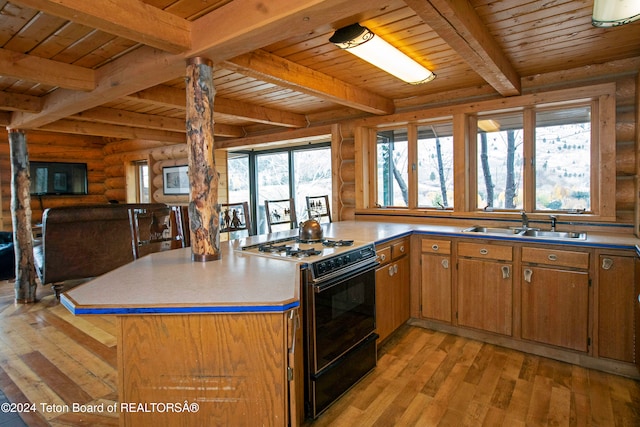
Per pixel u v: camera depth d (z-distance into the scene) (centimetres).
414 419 207
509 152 352
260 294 145
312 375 204
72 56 253
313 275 202
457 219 367
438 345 300
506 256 289
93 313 132
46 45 234
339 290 224
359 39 216
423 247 331
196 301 137
